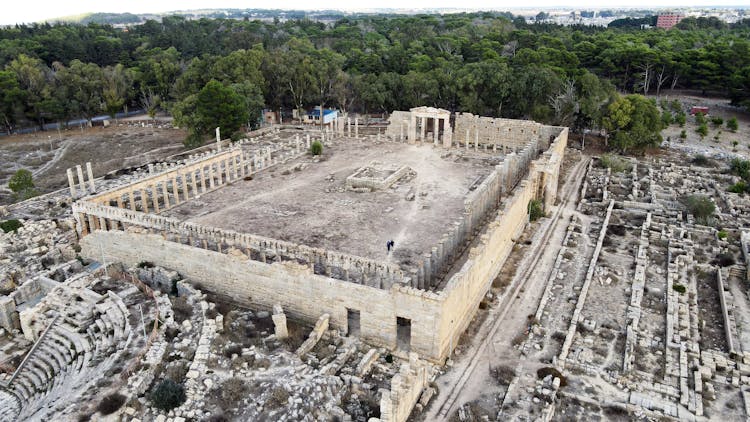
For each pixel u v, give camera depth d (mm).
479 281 49938
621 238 65250
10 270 55625
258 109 124750
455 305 43156
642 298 51656
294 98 134625
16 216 70625
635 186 82812
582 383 40125
